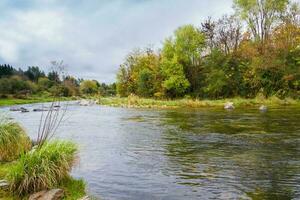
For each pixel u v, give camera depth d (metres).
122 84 90.12
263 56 61.75
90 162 14.67
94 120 34.91
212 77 67.38
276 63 59.75
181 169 13.27
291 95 57.78
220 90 66.31
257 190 10.55
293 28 62.19
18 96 91.38
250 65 63.34
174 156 15.73
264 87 61.59
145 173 12.77
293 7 64.19
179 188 10.90
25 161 9.79
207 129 24.91
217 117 33.53
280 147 17.22
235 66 68.00
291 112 36.47
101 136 22.92
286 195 10.06
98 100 79.81
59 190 9.29
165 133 23.58
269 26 67.12
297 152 15.91
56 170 9.98
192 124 28.38
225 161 14.45
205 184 11.26
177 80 70.94
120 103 66.12
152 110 47.91
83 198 9.27
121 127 27.98
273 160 14.41
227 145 18.19
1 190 9.36
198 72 74.56
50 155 10.13
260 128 24.47
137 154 16.39
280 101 53.12
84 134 24.03
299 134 21.20
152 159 15.20
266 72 61.53
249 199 9.78
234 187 10.88
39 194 9.02
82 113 45.66
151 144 19.19
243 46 68.56
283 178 11.74
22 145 12.59
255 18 68.50
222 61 68.94
